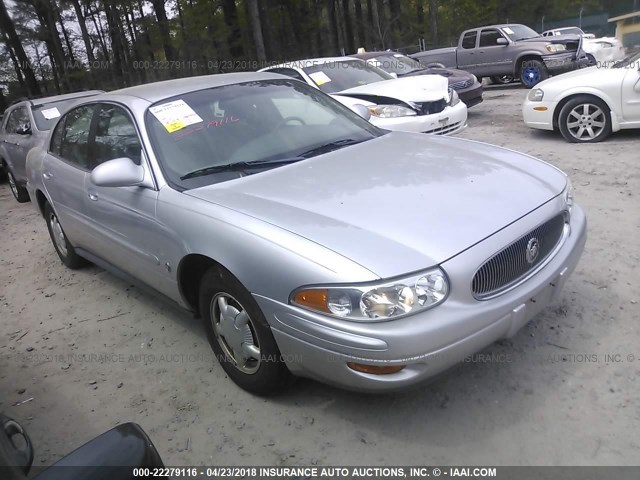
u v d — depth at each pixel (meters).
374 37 30.19
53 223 5.14
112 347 3.70
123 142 3.62
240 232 2.66
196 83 3.91
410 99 7.15
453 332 2.33
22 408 3.17
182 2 25.17
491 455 2.44
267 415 2.84
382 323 2.28
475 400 2.78
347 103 7.41
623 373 2.84
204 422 2.85
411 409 2.77
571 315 3.38
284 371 2.76
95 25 28.73
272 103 3.87
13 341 3.98
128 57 26.09
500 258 2.54
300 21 31.41
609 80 7.26
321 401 2.90
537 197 2.89
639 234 4.41
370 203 2.73
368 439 2.60
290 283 2.44
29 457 1.93
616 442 2.43
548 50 14.33
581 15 33.56
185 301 3.25
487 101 13.24
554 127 7.90
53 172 4.58
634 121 7.27
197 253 2.87
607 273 3.84
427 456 2.47
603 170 6.23
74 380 3.38
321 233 2.50
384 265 2.30
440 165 3.21
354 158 3.38
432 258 2.35
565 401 2.70
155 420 2.92
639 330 3.17
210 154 3.36
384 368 2.32
